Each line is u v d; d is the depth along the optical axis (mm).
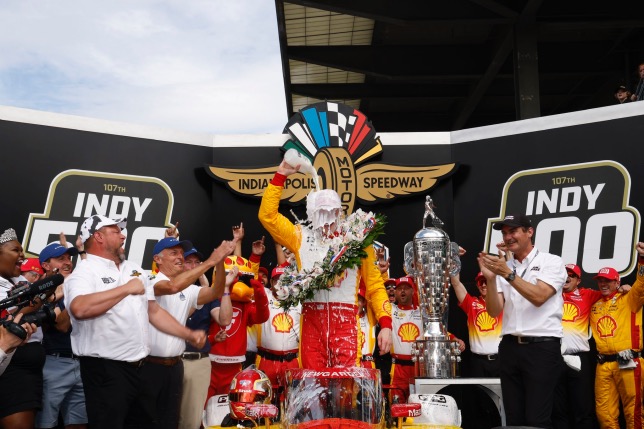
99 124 6691
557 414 6250
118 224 4207
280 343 6242
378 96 12492
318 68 11805
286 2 9195
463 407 6785
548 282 4457
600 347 6266
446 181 7012
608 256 6512
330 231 3932
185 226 6914
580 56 11375
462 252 6152
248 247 6969
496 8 8969
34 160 6426
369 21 10258
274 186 3910
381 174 7008
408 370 6539
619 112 6609
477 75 11141
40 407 4551
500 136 6992
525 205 6840
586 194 6641
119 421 3842
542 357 4473
